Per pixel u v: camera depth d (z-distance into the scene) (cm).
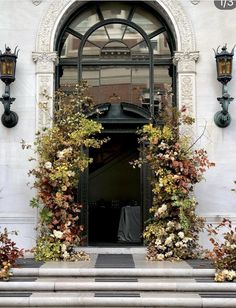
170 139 1049
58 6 1159
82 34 1211
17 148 1123
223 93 1109
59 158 1030
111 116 1181
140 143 1188
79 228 1073
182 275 875
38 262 977
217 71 1114
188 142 1080
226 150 1123
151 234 1049
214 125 1130
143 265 933
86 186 1170
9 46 1147
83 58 1205
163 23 1211
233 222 1102
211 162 1105
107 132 1185
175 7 1159
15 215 1107
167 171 1039
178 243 1016
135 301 773
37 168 1079
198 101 1137
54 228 1039
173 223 1027
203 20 1154
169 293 812
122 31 1215
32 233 1103
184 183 1020
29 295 798
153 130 1052
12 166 1120
